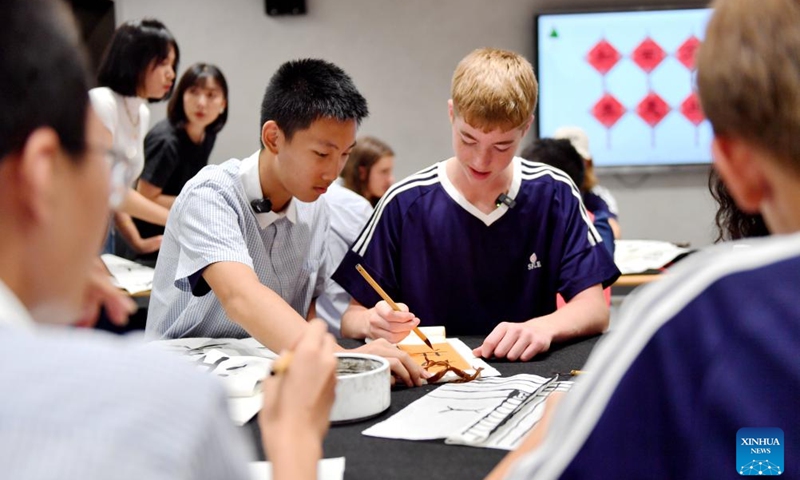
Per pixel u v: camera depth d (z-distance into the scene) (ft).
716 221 3.47
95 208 1.63
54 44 1.52
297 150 4.76
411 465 2.82
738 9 1.83
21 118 1.47
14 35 1.48
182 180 10.95
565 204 5.58
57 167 1.53
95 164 1.61
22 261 1.55
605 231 9.46
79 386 1.28
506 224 5.52
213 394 1.41
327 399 2.25
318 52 15.85
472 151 5.11
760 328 1.66
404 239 5.57
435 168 5.71
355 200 7.73
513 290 5.63
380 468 2.80
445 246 5.54
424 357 4.37
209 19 15.80
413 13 15.79
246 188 5.06
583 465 1.78
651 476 1.73
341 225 7.54
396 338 4.66
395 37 15.84
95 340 1.44
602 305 5.23
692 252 9.28
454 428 3.14
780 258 1.72
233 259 4.49
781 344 1.65
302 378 2.20
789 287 1.68
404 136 16.03
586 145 11.54
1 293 1.46
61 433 1.21
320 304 7.45
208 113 10.78
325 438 3.14
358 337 5.00
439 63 15.87
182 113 10.77
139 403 1.29
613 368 1.80
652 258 9.66
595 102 15.64
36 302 1.62
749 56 1.77
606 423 1.77
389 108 15.97
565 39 15.52
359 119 4.84
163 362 1.40
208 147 11.35
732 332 1.68
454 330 5.64
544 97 15.69
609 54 15.51
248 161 5.13
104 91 8.45
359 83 15.96
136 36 8.57
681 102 15.52
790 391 1.63
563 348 4.72
